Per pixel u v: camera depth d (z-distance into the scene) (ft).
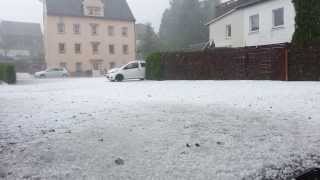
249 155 17.69
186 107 31.55
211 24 114.32
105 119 26.40
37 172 15.80
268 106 31.50
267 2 89.10
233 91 46.29
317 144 19.33
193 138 20.52
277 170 15.94
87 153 18.24
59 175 15.42
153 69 90.17
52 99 43.09
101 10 206.08
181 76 84.94
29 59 219.00
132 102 36.76
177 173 15.44
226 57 76.38
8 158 17.71
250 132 21.76
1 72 103.09
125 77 94.73
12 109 33.83
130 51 214.28
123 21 211.82
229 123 24.14
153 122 24.71
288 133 21.53
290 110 29.01
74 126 24.30
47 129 23.68
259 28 92.63
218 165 16.34
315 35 62.03
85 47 202.80
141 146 19.17
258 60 70.23
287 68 64.28
